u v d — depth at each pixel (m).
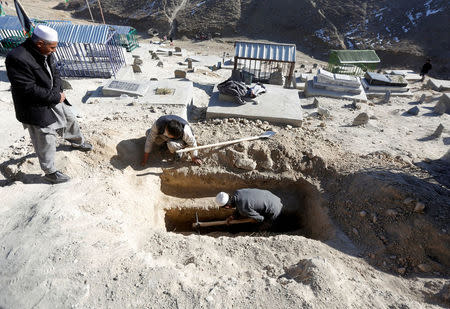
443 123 7.69
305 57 26.73
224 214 5.12
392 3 28.02
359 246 3.89
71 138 4.36
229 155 5.21
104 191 3.98
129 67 12.31
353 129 6.95
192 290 2.71
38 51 3.12
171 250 3.56
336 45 27.16
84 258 2.85
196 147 4.84
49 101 3.38
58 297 2.52
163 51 20.78
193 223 4.80
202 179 5.17
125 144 5.05
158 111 7.12
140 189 4.59
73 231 3.15
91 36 11.22
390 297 2.93
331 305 2.64
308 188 5.05
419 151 5.92
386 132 6.92
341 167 5.05
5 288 2.56
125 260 2.95
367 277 3.32
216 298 2.63
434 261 3.48
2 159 4.66
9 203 3.59
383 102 9.73
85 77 11.38
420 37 25.44
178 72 12.20
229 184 5.24
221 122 6.25
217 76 14.41
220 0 31.33
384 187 4.20
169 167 5.10
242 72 10.45
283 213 5.10
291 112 6.71
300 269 3.07
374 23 27.53
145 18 31.31
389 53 25.39
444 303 2.96
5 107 7.14
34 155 4.56
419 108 9.01
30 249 2.86
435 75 23.20
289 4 30.00
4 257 2.80
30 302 2.47
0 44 13.55
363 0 28.86
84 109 7.31
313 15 28.89
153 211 4.57
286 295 2.70
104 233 3.28
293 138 5.65
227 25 30.20
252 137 5.40
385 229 3.92
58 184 4.01
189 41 29.58
